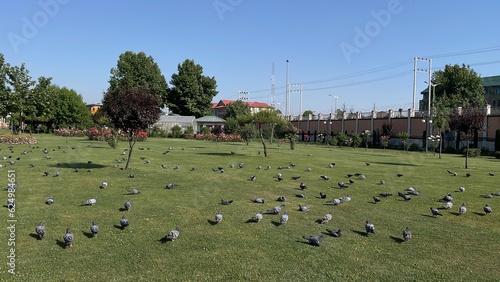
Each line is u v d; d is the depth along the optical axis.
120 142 44.12
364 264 6.29
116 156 24.50
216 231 7.89
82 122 79.38
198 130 79.44
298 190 13.07
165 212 9.36
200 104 91.00
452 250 7.06
